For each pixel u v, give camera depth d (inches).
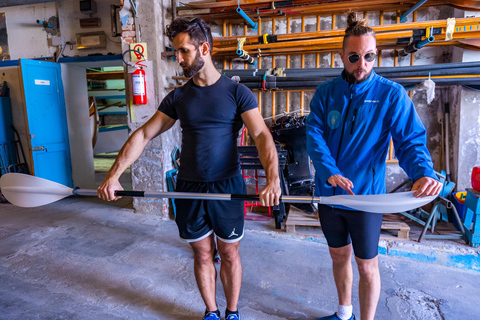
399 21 130.2
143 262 102.8
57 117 179.5
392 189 141.6
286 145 135.0
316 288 87.6
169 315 76.4
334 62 142.2
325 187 63.6
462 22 109.8
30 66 162.2
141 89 136.2
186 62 55.5
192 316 76.2
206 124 60.0
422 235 107.3
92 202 171.9
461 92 121.0
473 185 106.9
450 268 99.6
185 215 63.1
